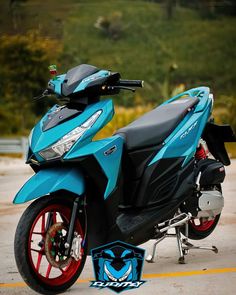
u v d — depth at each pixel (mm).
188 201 6105
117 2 74000
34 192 5020
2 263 6219
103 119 5352
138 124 5992
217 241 6781
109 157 5359
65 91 5348
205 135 6609
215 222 6648
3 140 22156
